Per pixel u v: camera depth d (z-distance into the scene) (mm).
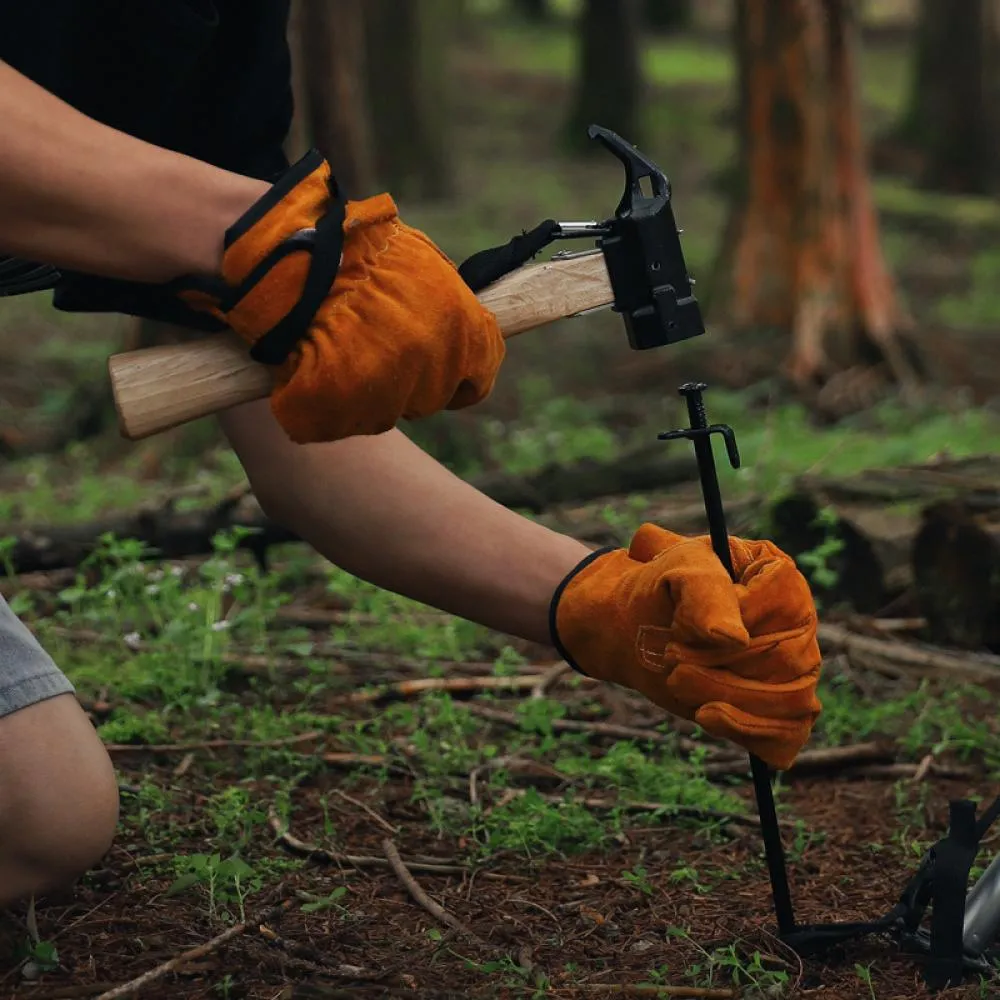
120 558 6133
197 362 2846
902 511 6270
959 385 12602
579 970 3426
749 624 3000
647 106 31969
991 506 5988
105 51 3066
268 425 3467
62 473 9773
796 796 4750
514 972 3359
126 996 3156
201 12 3104
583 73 28812
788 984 3311
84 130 2730
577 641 3250
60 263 2801
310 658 5734
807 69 12344
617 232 2973
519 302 2957
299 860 4035
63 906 3617
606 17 28516
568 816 4320
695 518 6949
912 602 6168
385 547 3471
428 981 3332
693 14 45500
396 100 23109
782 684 3000
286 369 2814
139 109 3166
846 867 4129
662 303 2979
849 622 6027
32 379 12453
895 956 3428
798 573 3047
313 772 4684
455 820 4344
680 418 11289
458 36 39500
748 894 3906
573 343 13555
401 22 23094
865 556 6227
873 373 12281
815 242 12508
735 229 12781
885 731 5180
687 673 3000
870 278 12508
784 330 12602
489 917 3742
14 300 15398
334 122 11227
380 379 2752
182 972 3301
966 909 3336
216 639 5734
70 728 3055
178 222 2760
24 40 2996
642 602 3100
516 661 5809
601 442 9914
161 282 2861
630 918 3748
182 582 6598
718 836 4312
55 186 2697
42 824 2994
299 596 6871
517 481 7277
